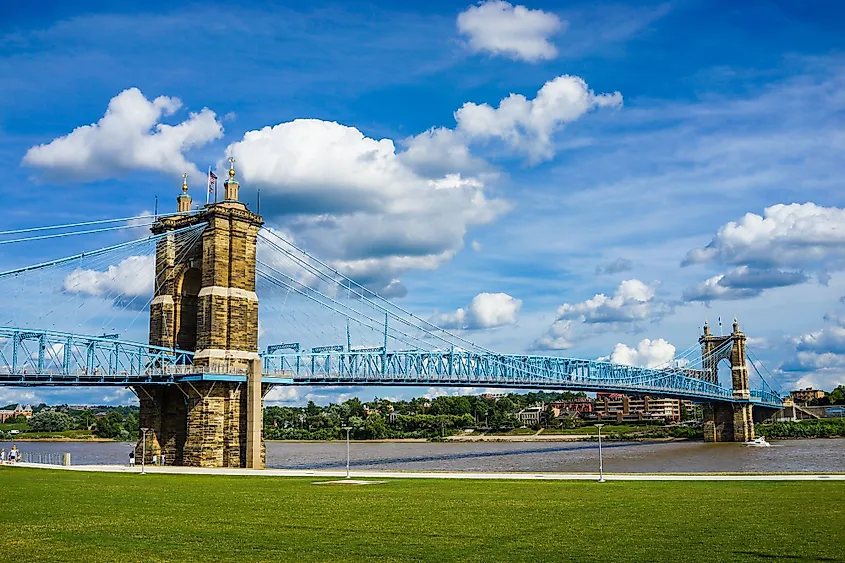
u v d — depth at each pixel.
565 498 61.12
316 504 58.03
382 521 49.09
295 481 81.06
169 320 124.69
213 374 112.44
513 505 56.72
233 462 114.62
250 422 115.00
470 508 55.16
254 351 120.56
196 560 37.62
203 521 49.28
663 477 84.38
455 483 76.25
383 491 68.00
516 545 41.19
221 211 118.50
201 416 113.50
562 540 42.50
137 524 48.00
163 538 43.16
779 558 37.94
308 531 45.38
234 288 118.62
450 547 40.69
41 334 107.94
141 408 123.00
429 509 54.69
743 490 66.44
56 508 55.34
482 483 76.12
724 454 178.00
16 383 105.31
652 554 38.91
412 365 148.75
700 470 126.44
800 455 169.38
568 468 135.25
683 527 46.25
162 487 72.75
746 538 42.69
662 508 54.59
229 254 119.50
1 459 125.56
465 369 161.25
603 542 41.88
